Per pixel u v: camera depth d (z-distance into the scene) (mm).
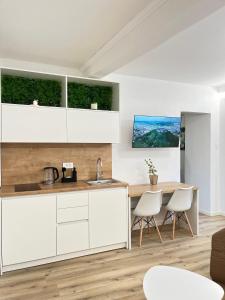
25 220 2912
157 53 3268
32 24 2482
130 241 3574
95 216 3330
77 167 3873
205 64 3734
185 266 3059
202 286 1706
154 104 4570
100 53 3180
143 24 2314
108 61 3102
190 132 5719
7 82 3328
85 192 3260
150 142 4336
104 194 3389
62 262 3145
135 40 2465
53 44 3004
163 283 1732
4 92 3305
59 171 3734
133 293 2510
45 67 3727
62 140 3342
